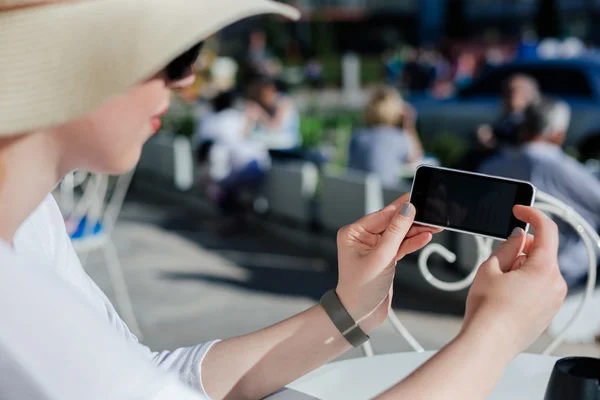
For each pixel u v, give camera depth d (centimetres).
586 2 2716
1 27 76
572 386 110
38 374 67
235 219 689
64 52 76
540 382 158
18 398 68
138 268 576
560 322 393
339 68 2977
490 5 3209
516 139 415
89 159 83
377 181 542
